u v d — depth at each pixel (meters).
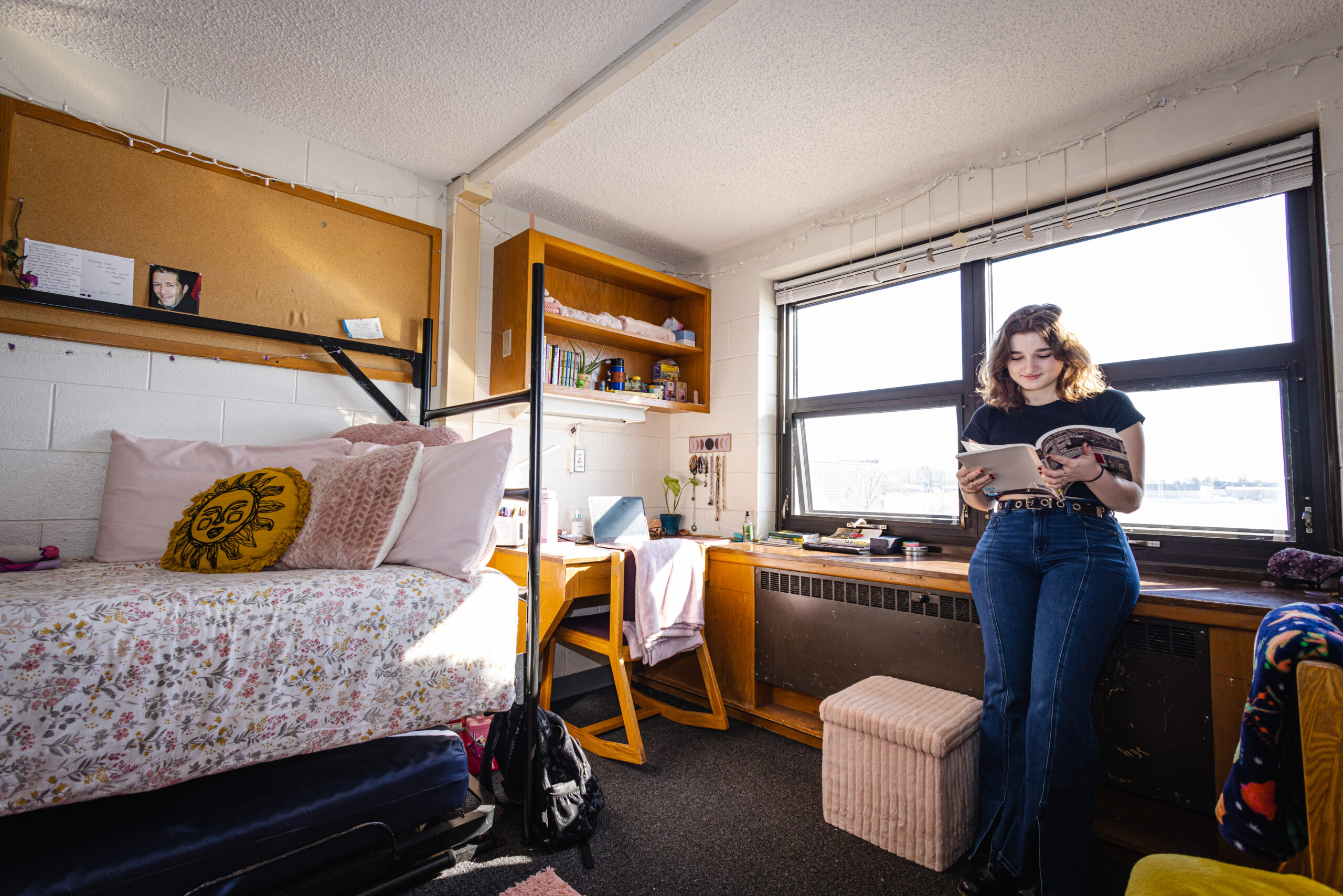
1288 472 1.84
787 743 2.39
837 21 1.73
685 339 3.34
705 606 2.80
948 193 2.54
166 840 1.17
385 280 2.54
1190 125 1.96
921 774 1.60
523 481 2.91
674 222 3.07
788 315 3.27
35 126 1.82
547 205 2.91
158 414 2.03
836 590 2.33
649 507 3.49
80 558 1.85
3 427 1.77
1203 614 1.53
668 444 3.60
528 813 1.67
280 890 1.28
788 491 3.19
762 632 2.57
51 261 1.83
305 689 1.31
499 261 2.83
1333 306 1.70
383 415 2.53
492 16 1.74
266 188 2.25
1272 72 1.82
